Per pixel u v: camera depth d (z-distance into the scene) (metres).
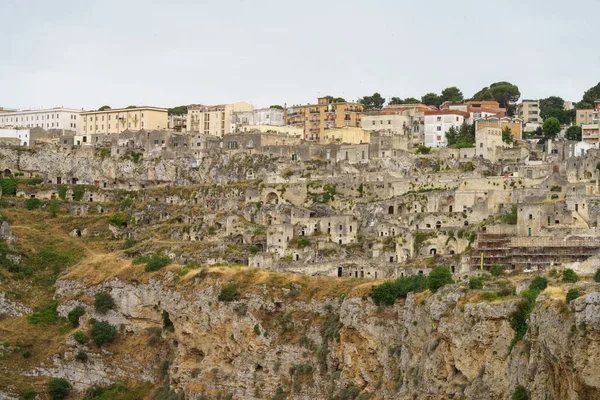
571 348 159.38
